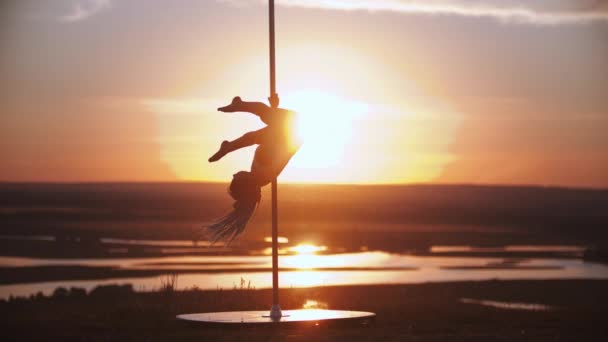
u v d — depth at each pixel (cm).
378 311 2214
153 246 7588
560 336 1667
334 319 1733
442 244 8519
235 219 1602
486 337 1602
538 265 5938
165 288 2634
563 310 2467
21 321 1948
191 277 4584
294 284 4100
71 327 1830
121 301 2552
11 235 9206
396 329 1744
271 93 1719
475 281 4419
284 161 1605
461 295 3697
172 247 7469
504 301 3503
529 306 3266
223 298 2298
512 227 12519
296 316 1761
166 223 12331
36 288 4109
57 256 6444
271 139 1596
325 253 7012
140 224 11975
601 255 6788
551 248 7912
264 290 2803
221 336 1580
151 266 5431
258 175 1598
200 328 1700
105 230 10362
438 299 3008
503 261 6319
